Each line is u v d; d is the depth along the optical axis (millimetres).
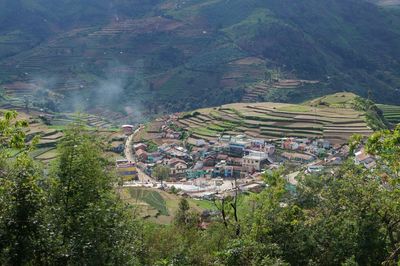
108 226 20625
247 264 24531
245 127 126188
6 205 17844
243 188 78938
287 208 28891
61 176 20688
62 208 19969
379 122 126812
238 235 30672
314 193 33375
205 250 32688
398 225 28062
